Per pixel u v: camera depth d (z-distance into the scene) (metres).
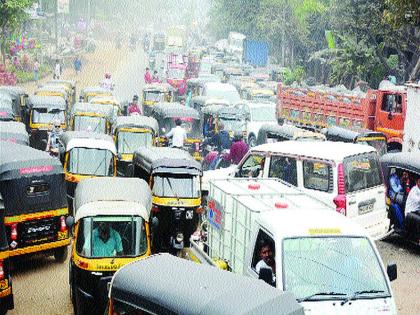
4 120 39.56
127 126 35.38
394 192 27.45
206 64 97.88
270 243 15.80
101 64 103.44
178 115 42.88
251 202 17.91
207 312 11.47
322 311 14.49
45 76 93.50
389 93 43.66
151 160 26.80
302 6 93.81
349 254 15.47
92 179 23.53
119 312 13.02
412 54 70.38
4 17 78.38
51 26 115.69
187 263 13.80
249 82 80.44
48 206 24.06
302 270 15.03
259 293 12.05
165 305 12.05
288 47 104.19
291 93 52.88
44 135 41.62
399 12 51.62
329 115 48.44
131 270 13.34
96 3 108.62
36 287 22.88
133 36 112.06
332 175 23.02
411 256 26.22
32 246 23.83
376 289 15.04
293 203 18.12
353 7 68.81
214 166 35.97
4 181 23.06
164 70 94.62
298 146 25.00
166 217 25.61
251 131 48.88
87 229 20.14
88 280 19.69
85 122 40.50
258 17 104.81
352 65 69.25
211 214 20.33
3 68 81.56
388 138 43.53
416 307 21.30
